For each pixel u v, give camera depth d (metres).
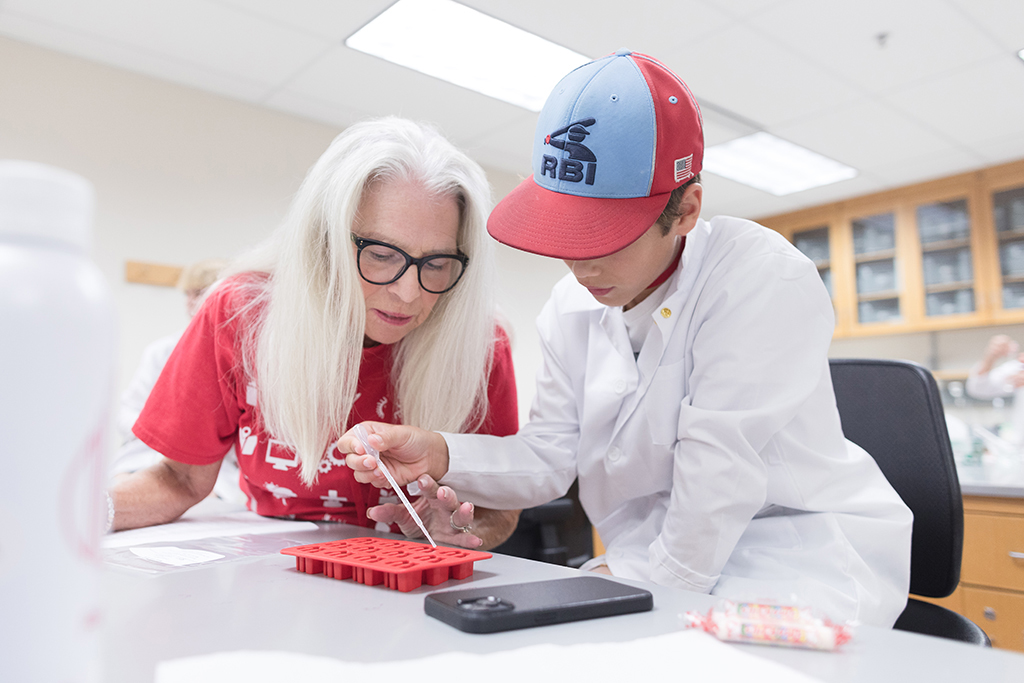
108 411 0.26
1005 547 1.74
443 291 0.93
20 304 0.23
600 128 0.74
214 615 0.48
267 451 0.97
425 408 0.98
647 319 0.94
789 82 2.85
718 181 4.04
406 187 0.86
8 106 2.55
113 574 0.60
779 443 0.85
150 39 2.57
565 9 2.35
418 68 2.79
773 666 0.38
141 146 2.83
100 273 0.26
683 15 2.38
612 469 0.96
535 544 1.59
